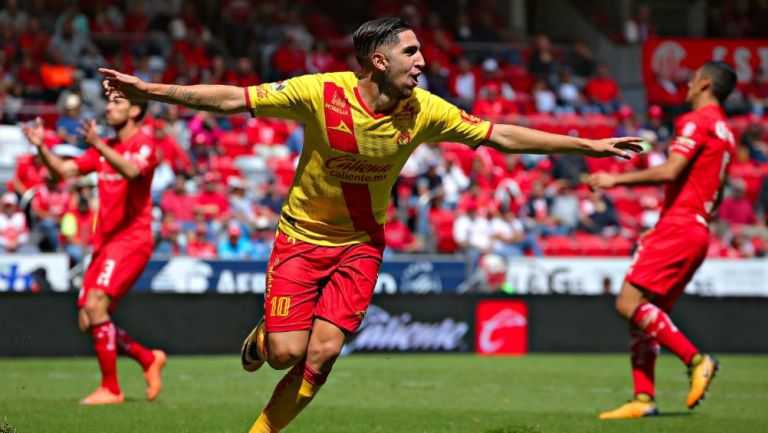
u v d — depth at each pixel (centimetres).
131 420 2283
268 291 1773
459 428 2241
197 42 6875
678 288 2498
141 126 2698
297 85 1680
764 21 9194
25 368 3647
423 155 5991
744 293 5056
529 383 3325
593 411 2600
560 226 5672
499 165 6406
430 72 7025
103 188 2597
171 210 5069
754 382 3403
